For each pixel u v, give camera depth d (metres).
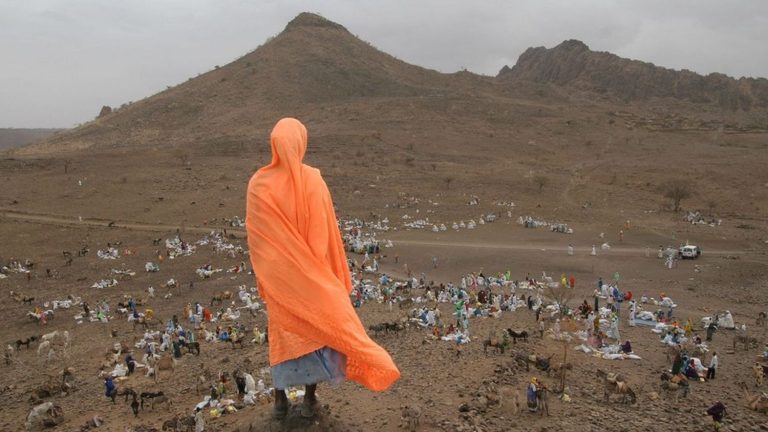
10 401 30.83
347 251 70.69
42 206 93.62
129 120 185.50
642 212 96.00
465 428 22.25
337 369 14.72
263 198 14.24
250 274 60.81
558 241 75.69
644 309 46.16
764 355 32.78
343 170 119.94
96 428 25.69
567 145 153.75
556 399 25.92
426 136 153.50
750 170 121.25
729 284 55.59
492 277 58.12
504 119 174.12
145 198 98.50
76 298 53.22
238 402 26.56
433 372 29.03
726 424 23.78
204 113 186.88
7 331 45.00
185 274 61.41
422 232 81.69
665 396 26.77
